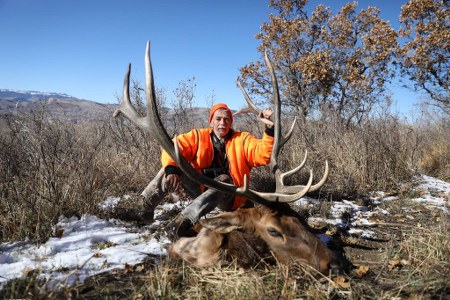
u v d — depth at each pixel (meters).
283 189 3.95
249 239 3.65
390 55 18.28
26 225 4.32
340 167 7.14
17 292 3.03
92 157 5.71
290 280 3.30
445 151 9.44
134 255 3.90
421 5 17.30
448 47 17.05
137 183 6.21
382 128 8.27
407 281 3.28
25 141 5.52
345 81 18.27
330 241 4.50
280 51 19.52
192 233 4.06
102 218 4.85
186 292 3.18
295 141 8.31
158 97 8.80
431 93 17.86
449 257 3.66
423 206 5.94
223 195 4.17
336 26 19.17
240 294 3.07
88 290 3.22
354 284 3.34
